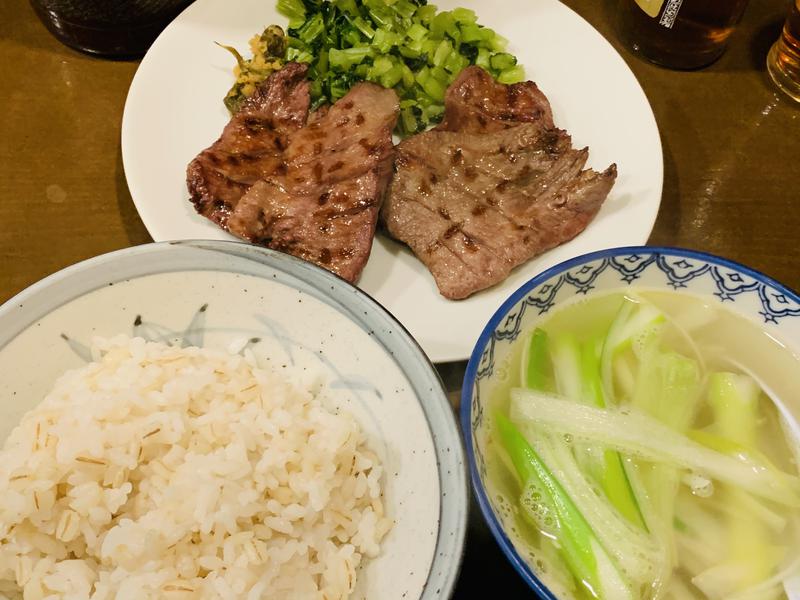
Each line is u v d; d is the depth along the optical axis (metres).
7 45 0.35
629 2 0.36
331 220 0.27
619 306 0.23
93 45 0.34
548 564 0.19
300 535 0.20
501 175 0.29
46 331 0.21
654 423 0.21
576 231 0.28
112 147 0.32
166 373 0.21
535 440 0.21
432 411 0.19
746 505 0.20
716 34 0.35
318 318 0.22
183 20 0.34
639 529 0.19
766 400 0.22
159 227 0.28
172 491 0.19
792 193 0.32
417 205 0.28
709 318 0.23
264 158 0.29
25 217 0.29
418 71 0.34
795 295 0.21
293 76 0.31
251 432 0.21
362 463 0.21
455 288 0.27
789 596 0.19
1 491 0.19
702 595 0.19
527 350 0.22
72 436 0.20
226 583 0.18
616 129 0.32
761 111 0.35
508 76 0.33
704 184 0.32
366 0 0.35
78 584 0.18
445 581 0.17
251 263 0.22
